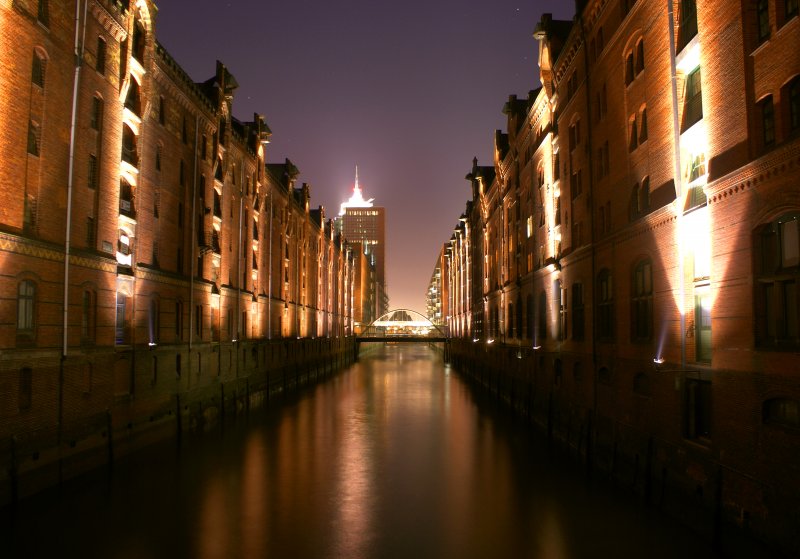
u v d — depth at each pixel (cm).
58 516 1664
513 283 4191
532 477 2142
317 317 7175
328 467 2283
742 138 1348
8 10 1666
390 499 1878
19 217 1728
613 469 2083
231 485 2016
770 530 1230
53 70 1892
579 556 1419
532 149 3675
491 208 5438
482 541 1522
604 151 2347
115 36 2295
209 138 3441
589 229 2472
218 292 3566
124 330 2456
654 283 1828
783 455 1198
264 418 3541
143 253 2594
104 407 2183
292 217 5791
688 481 1579
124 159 2453
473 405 4197
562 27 3131
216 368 3522
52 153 1889
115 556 1406
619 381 2100
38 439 1791
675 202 1673
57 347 1888
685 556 1402
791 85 1212
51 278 1870
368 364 9419
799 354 1159
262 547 1476
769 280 1262
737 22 1368
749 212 1320
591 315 2414
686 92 1681
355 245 13312
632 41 2036
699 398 1598
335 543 1505
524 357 3731
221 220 3638
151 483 2017
